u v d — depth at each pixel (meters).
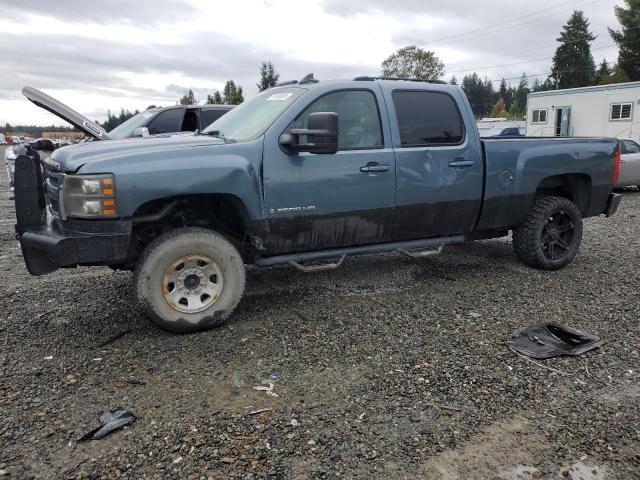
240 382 3.44
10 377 3.48
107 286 5.54
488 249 7.20
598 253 7.01
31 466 2.60
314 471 2.57
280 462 2.64
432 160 5.06
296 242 4.61
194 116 9.47
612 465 2.63
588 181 6.21
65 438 2.82
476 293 5.23
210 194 4.24
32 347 3.97
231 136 4.68
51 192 4.29
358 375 3.53
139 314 4.67
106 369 3.61
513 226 5.98
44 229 4.07
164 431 2.89
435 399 3.22
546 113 34.59
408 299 5.06
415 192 5.00
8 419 2.99
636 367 3.65
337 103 4.72
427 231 5.27
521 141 5.64
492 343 4.03
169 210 4.23
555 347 3.95
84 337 4.16
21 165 4.02
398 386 3.38
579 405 3.17
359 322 4.46
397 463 2.64
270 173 4.35
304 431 2.89
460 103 5.32
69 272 6.15
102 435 2.83
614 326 4.37
